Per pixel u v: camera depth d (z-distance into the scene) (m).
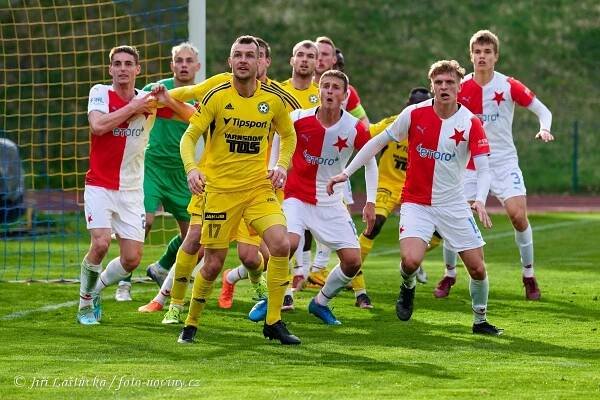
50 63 58.16
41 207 48.50
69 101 57.59
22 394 14.39
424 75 71.38
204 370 16.11
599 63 74.12
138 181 20.91
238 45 17.83
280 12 74.44
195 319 18.70
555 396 14.26
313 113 20.75
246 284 27.17
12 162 40.06
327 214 20.81
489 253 35.16
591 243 38.12
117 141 20.28
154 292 25.80
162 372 15.91
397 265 32.47
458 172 19.52
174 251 23.67
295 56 23.73
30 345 18.44
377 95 69.81
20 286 26.81
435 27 75.19
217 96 18.02
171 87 22.95
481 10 76.94
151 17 58.19
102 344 18.53
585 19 76.94
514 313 22.45
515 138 67.75
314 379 15.41
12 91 57.94
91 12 58.16
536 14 77.00
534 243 38.28
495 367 16.42
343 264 20.64
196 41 29.38
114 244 38.06
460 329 20.34
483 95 25.14
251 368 16.27
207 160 18.50
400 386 14.91
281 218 18.41
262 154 18.38
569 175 64.56
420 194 19.73
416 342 18.81
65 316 21.94
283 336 18.50
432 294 25.62
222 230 18.25
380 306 23.48
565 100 70.88
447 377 15.59
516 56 73.62
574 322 21.23
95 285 20.84
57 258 34.00
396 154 25.28
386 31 74.56
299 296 24.86
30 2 57.78
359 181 62.31
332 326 20.67
